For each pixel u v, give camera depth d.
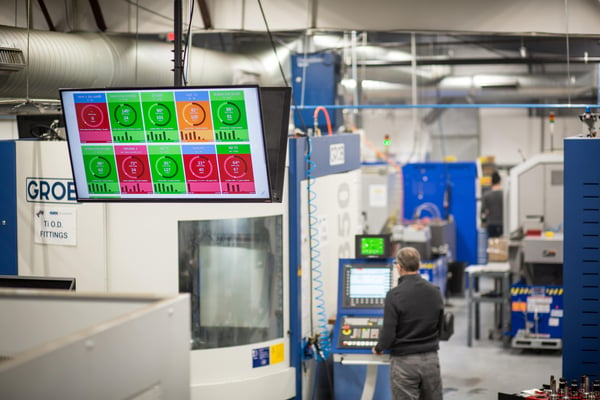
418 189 10.76
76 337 1.73
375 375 5.19
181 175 3.99
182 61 4.43
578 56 6.14
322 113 7.14
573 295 4.14
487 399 6.26
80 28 6.32
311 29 6.49
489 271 7.84
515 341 7.54
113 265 4.79
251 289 4.87
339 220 5.91
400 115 15.14
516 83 10.61
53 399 1.63
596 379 4.14
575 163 4.10
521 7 6.09
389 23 6.34
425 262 9.09
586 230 4.11
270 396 4.94
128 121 3.95
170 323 2.13
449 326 5.36
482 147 15.45
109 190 4.10
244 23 6.58
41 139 5.23
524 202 8.70
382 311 5.18
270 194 3.95
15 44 4.95
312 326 5.33
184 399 2.23
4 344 2.35
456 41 8.68
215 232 4.76
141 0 6.45
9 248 5.01
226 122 3.84
